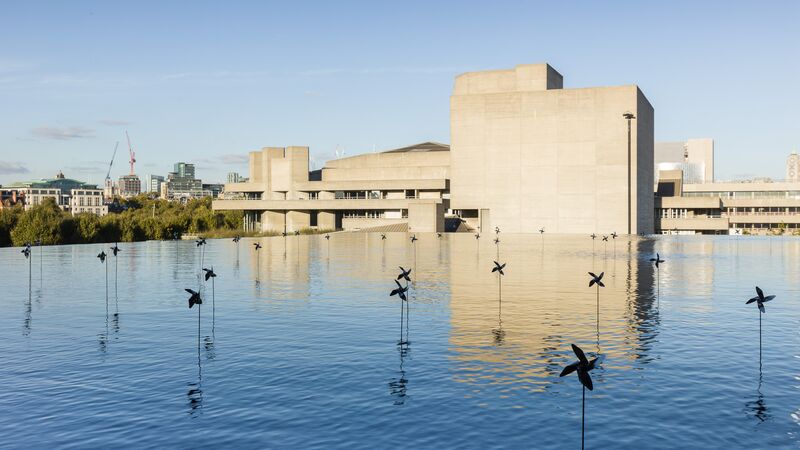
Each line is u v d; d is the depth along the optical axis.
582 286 49.94
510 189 162.75
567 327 33.06
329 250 95.19
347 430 18.97
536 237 137.88
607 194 155.12
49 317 36.97
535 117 160.25
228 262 74.19
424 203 157.75
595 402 21.23
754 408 20.66
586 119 156.25
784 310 38.69
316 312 38.16
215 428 19.25
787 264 70.81
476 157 165.62
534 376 24.11
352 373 24.64
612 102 154.00
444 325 33.75
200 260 77.25
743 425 19.25
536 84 161.75
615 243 113.31
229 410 20.73
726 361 26.20
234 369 25.36
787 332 31.91
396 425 19.31
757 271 62.84
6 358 27.36
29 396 22.31
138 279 56.34
